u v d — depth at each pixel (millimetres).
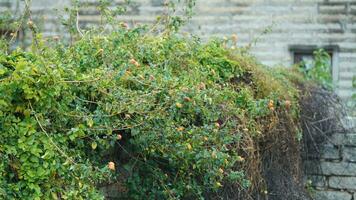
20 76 6215
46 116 6500
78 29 8672
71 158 6410
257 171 8648
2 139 6246
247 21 16859
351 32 16719
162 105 7066
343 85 16734
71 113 6652
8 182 6258
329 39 16766
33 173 6289
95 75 6992
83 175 6340
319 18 16781
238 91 8953
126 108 6871
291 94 10102
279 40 16859
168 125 7086
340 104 11422
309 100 10906
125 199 7832
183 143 7219
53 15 16609
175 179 7676
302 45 16797
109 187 7832
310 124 10836
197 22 16875
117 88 6973
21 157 6277
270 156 9359
